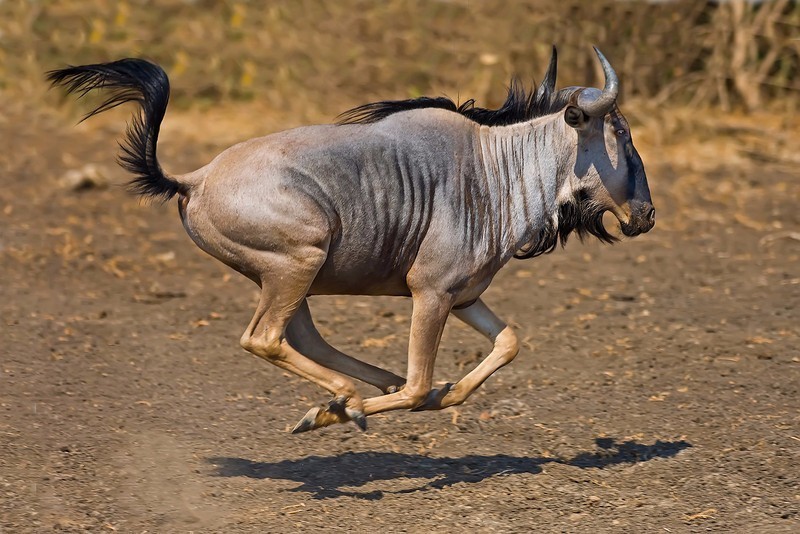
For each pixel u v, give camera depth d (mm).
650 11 57375
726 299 35500
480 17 57438
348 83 58438
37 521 20125
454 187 21312
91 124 56500
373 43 58906
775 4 58469
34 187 46938
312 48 59406
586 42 56531
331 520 20625
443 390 21938
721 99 57500
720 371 28922
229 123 56125
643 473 22953
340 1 60062
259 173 20234
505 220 21891
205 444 24234
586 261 40125
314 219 20219
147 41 60625
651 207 22094
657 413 26234
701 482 22453
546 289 36688
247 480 22422
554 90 22266
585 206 22188
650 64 57688
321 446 24359
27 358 28797
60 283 35875
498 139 22000
